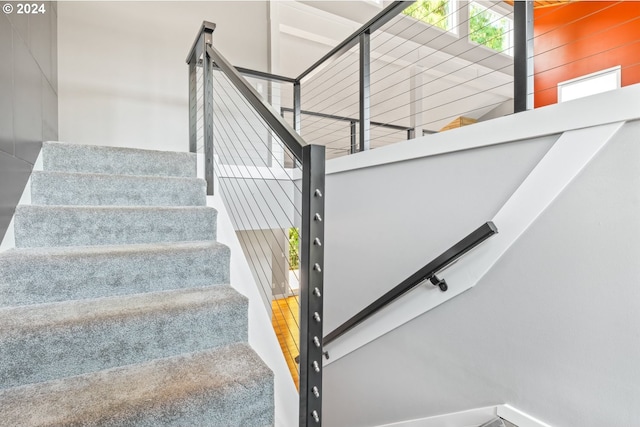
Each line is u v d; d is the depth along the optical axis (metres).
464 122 8.08
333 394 2.51
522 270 1.33
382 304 1.83
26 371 1.01
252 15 4.06
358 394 2.28
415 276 1.63
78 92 3.07
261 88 4.10
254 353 1.25
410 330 1.87
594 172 1.11
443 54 6.14
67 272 1.30
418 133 5.88
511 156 1.37
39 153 1.78
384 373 2.06
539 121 1.24
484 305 1.48
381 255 2.06
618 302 1.06
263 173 3.22
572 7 4.71
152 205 1.90
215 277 1.58
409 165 1.86
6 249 1.35
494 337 1.44
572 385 1.18
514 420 1.33
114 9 3.23
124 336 1.14
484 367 1.49
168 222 1.73
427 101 7.13
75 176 1.70
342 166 2.32
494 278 1.43
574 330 1.17
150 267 1.44
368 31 2.10
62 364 1.06
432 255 1.74
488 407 1.43
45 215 1.46
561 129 1.18
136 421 0.89
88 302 1.30
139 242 1.67
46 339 1.03
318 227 0.86
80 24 3.08
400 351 1.94
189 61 2.48
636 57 4.11
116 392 0.98
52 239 1.48
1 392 0.97
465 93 7.23
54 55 2.41
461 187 1.58
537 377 1.29
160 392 0.99
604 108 1.06
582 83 4.62
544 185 1.23
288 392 1.37
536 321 1.29
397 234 1.95
